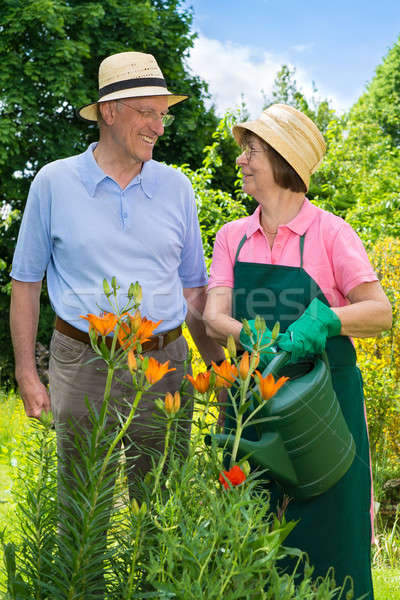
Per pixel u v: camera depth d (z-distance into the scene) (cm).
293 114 180
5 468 248
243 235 191
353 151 938
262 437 146
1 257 1099
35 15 917
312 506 165
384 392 397
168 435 128
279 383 124
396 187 961
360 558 171
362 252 180
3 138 918
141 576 124
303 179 179
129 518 126
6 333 1077
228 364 131
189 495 125
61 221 189
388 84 2023
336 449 149
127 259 189
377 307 172
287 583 110
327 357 168
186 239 211
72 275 190
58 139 1030
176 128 1120
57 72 945
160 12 1148
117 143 190
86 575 120
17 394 799
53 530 137
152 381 120
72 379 186
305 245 181
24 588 126
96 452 121
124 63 188
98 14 993
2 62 939
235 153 1163
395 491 381
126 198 191
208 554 108
